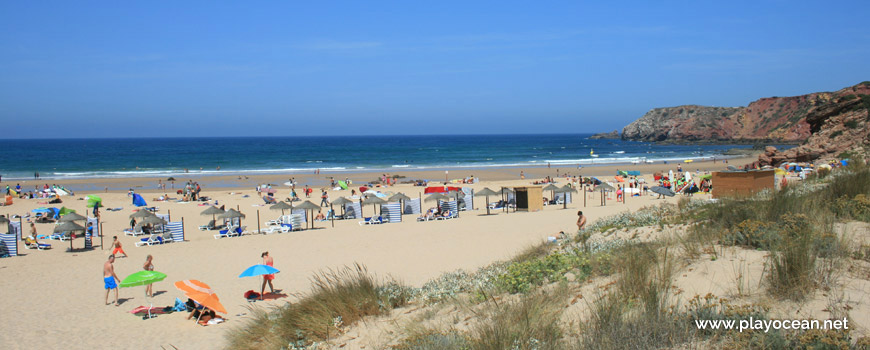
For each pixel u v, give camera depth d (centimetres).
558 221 2069
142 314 1110
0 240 1791
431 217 2536
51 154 11144
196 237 2181
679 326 464
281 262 1587
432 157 9700
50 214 2653
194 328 1007
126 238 2177
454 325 633
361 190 3850
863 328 413
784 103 14200
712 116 15562
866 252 568
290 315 798
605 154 10150
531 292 685
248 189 4403
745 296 511
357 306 786
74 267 1596
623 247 795
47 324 1052
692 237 760
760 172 1830
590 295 609
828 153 3925
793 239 611
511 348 491
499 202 2922
